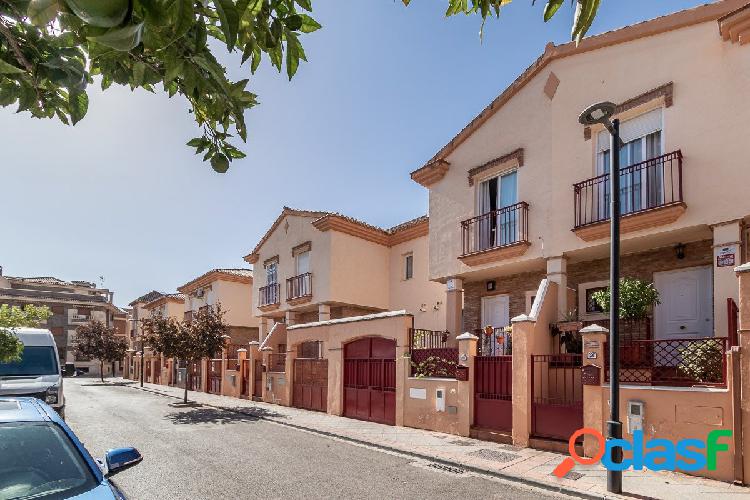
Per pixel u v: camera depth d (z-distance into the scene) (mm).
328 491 7492
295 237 23172
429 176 15750
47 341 12062
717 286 9258
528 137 12953
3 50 1825
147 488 7531
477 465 8891
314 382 17859
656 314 11305
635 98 10805
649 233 10305
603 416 9156
